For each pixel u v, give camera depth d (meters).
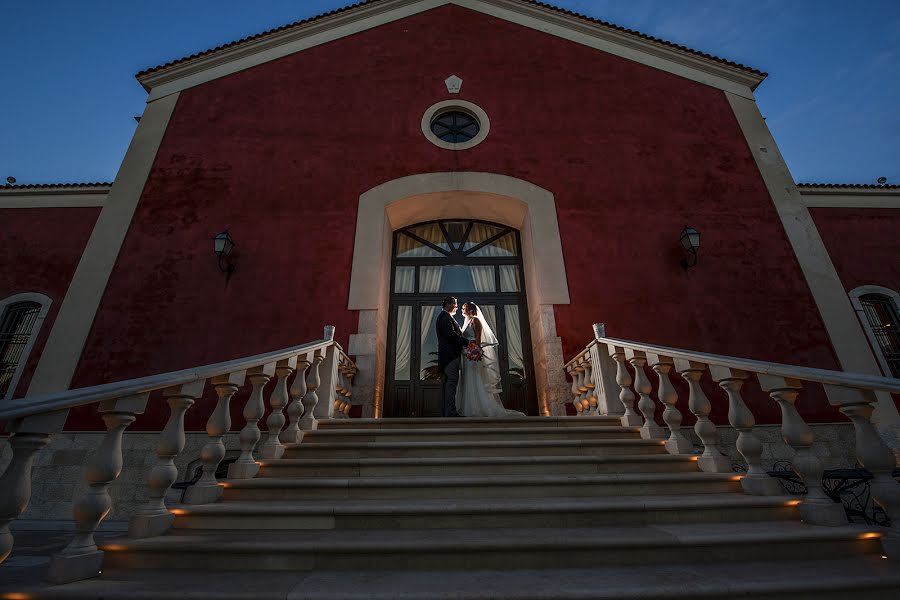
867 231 8.51
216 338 6.79
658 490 3.58
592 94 9.11
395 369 7.73
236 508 2.96
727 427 6.46
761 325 7.18
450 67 9.23
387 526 2.92
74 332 6.65
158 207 7.70
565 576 2.29
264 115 8.62
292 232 7.64
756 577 2.22
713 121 8.99
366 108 8.75
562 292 7.35
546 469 3.96
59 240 8.09
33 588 2.09
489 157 8.41
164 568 2.45
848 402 2.82
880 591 2.14
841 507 2.95
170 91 8.83
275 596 2.00
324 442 4.54
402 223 8.72
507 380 7.63
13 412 1.99
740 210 8.11
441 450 4.31
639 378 4.87
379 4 9.73
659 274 7.54
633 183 8.30
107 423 2.59
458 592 2.02
